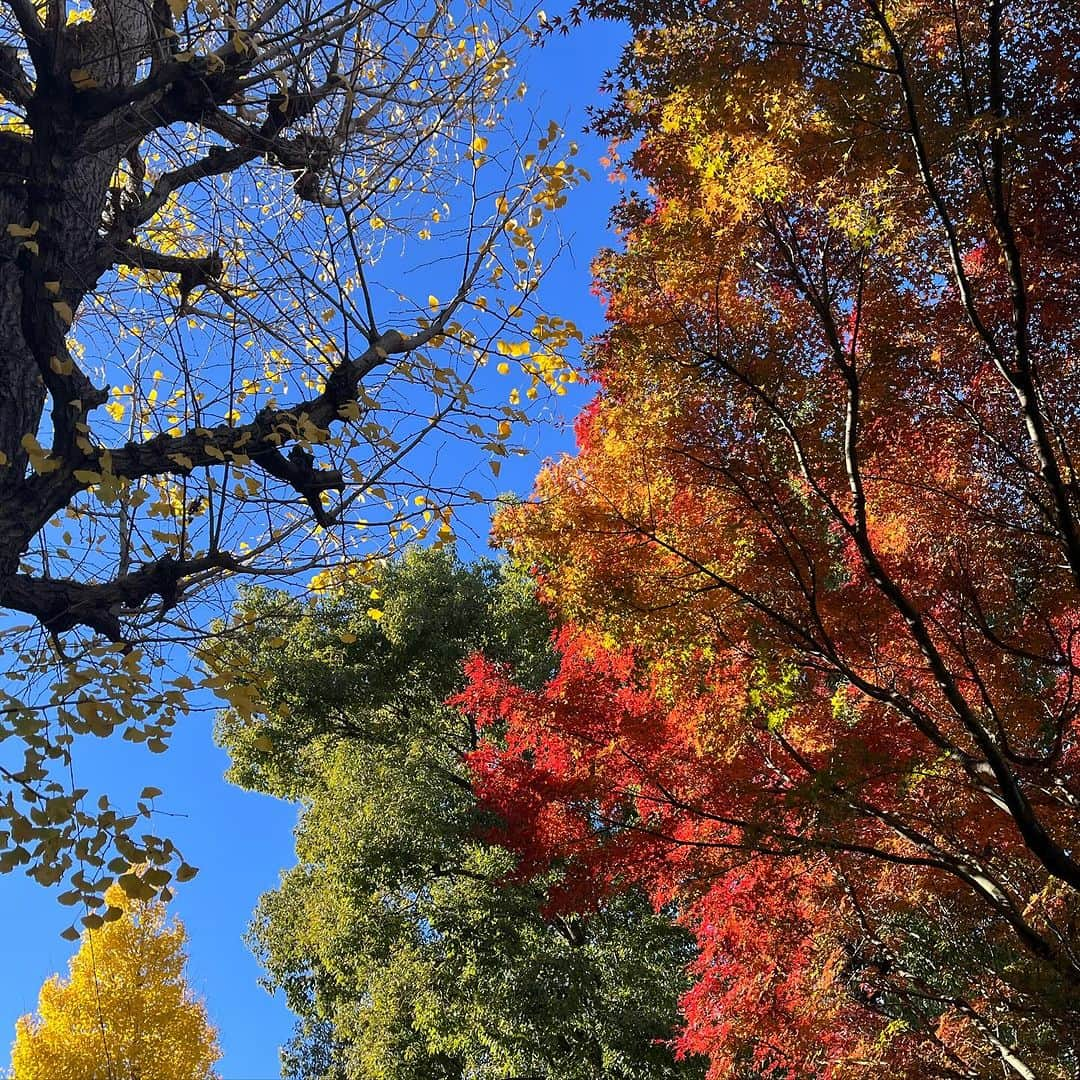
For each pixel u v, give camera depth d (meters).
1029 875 6.30
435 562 17.78
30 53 4.44
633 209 6.12
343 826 14.77
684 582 5.67
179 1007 16.92
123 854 3.94
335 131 5.39
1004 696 6.00
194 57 4.94
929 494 5.73
